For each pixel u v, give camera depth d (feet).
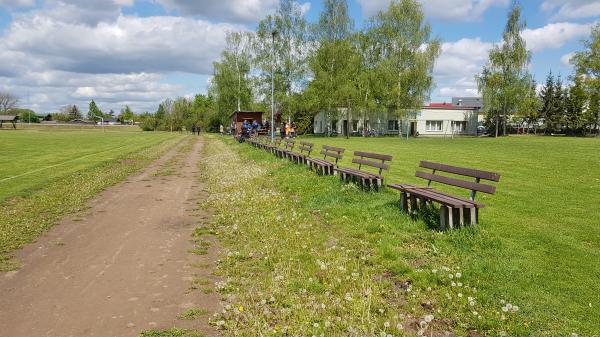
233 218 31.58
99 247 25.26
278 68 183.21
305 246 24.02
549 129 233.35
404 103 182.50
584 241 23.57
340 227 27.84
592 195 36.78
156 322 15.79
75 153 94.89
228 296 17.70
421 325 15.01
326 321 14.99
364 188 36.65
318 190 39.50
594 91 204.44
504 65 202.80
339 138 167.32
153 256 23.52
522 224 26.99
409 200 29.84
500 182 44.32
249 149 96.53
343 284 18.51
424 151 87.25
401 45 180.04
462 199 25.39
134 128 417.90
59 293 18.53
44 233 28.37
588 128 223.30
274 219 30.63
